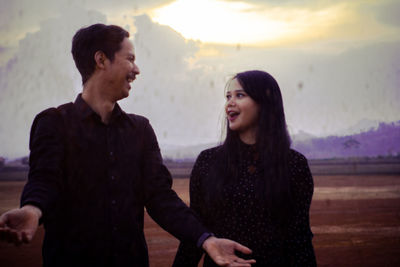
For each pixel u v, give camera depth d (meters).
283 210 1.83
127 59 1.72
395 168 31.98
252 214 1.85
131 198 1.68
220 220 1.92
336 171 28.33
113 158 1.66
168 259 5.07
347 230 6.90
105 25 1.72
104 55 1.68
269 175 1.85
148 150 1.80
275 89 1.96
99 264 1.60
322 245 5.77
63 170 1.61
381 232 6.69
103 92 1.71
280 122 1.93
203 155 2.04
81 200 1.61
